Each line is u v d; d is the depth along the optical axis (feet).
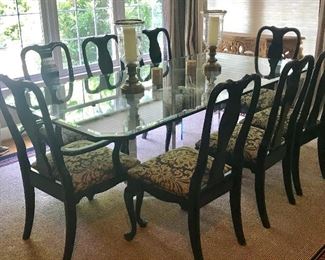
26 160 6.92
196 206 6.21
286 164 8.20
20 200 8.69
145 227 7.66
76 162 6.88
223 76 9.60
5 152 11.22
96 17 13.71
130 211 7.09
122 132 6.45
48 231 7.61
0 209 8.35
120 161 7.04
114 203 8.54
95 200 8.65
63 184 6.24
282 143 7.89
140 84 8.55
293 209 8.23
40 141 6.25
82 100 8.20
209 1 16.94
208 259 6.78
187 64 10.50
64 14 12.86
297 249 7.02
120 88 8.79
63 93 8.73
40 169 6.74
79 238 7.36
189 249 7.04
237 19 16.39
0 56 11.87
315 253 6.91
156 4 15.37
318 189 8.97
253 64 10.83
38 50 9.27
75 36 13.34
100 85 9.26
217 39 9.77
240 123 8.40
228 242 7.22
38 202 8.61
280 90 6.72
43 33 12.47
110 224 7.79
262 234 7.44
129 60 8.11
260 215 7.62
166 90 8.64
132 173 6.83
